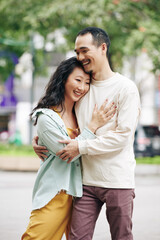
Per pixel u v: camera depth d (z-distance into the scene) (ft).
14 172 50.01
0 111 118.93
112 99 12.26
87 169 12.50
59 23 58.34
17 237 19.71
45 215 12.44
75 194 12.50
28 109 119.03
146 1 56.54
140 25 53.62
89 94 12.64
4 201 29.32
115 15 57.06
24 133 116.26
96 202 12.59
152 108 107.65
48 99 12.61
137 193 33.60
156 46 52.65
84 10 54.49
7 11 60.90
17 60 74.64
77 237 12.51
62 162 12.53
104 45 12.23
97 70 12.35
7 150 64.75
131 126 11.98
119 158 12.19
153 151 62.64
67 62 12.57
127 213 12.20
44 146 12.67
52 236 12.66
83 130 12.30
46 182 12.51
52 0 57.72
